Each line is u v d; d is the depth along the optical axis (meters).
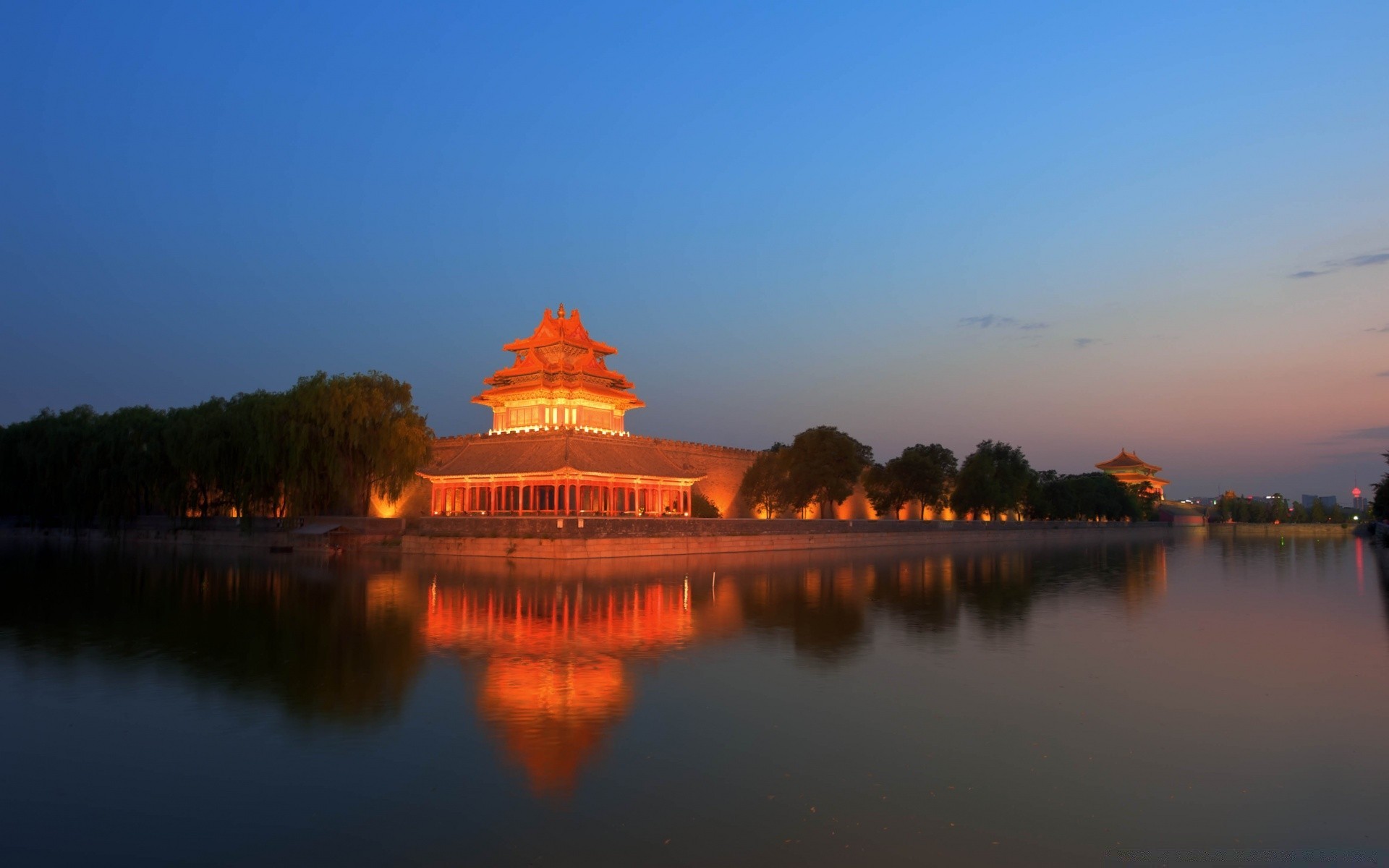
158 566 65.94
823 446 110.69
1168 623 39.53
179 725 21.36
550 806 16.33
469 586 51.88
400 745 19.80
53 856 14.32
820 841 14.85
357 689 25.02
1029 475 155.25
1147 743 20.27
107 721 21.66
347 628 35.69
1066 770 18.36
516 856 14.29
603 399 106.69
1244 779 17.89
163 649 30.97
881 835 15.12
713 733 20.81
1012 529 144.00
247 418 87.00
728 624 37.31
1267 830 15.39
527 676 26.75
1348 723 21.91
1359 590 56.34
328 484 85.88
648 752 19.44
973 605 45.34
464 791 17.08
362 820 15.70
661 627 36.31
